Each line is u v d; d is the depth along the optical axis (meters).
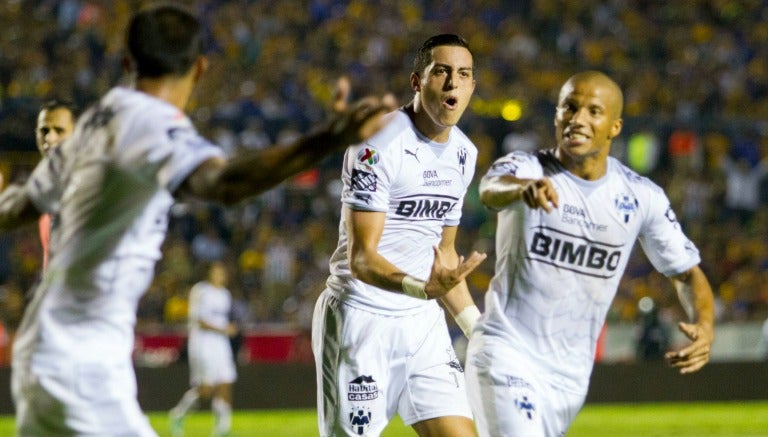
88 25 53.47
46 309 8.06
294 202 45.94
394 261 12.51
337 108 7.16
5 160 42.19
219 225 44.88
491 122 48.25
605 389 36.41
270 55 54.31
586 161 11.09
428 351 12.71
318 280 41.97
